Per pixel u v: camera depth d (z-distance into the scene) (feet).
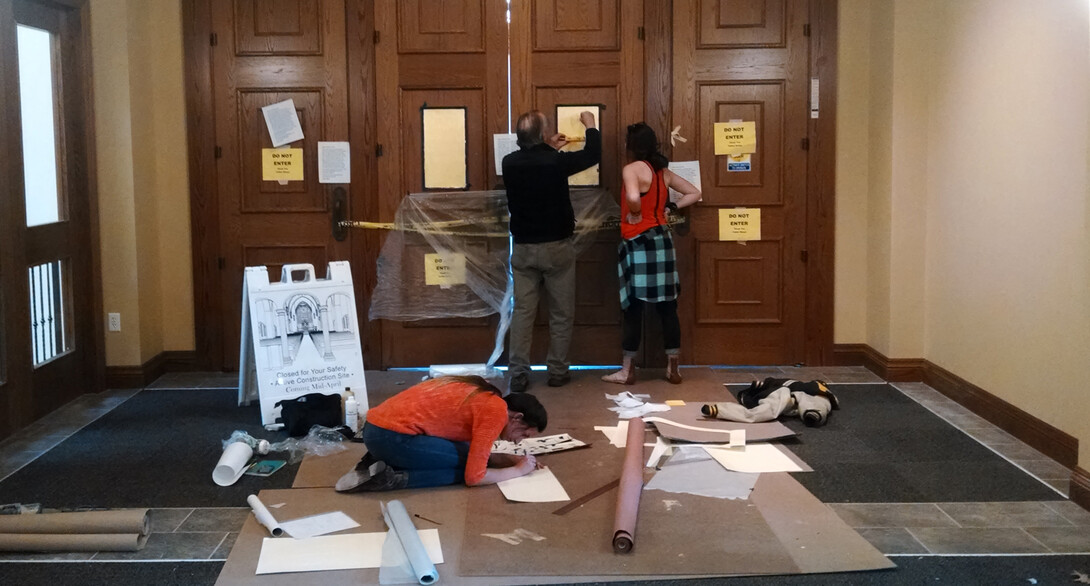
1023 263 13.47
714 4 17.69
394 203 17.92
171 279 18.15
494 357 18.08
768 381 15.64
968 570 9.35
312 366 14.92
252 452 12.84
